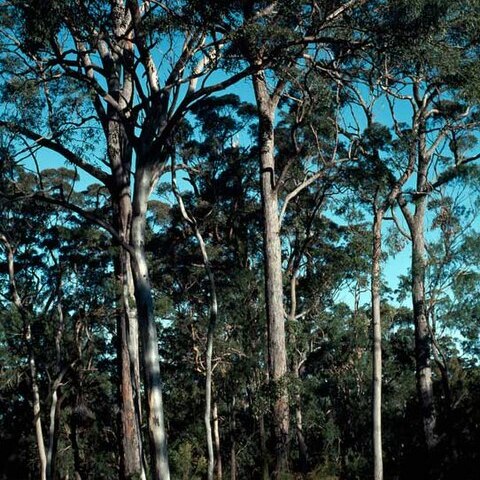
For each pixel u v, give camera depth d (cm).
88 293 2922
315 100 2428
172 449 3316
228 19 1733
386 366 3572
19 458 3497
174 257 3381
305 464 2792
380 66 1931
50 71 1892
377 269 2459
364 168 2436
